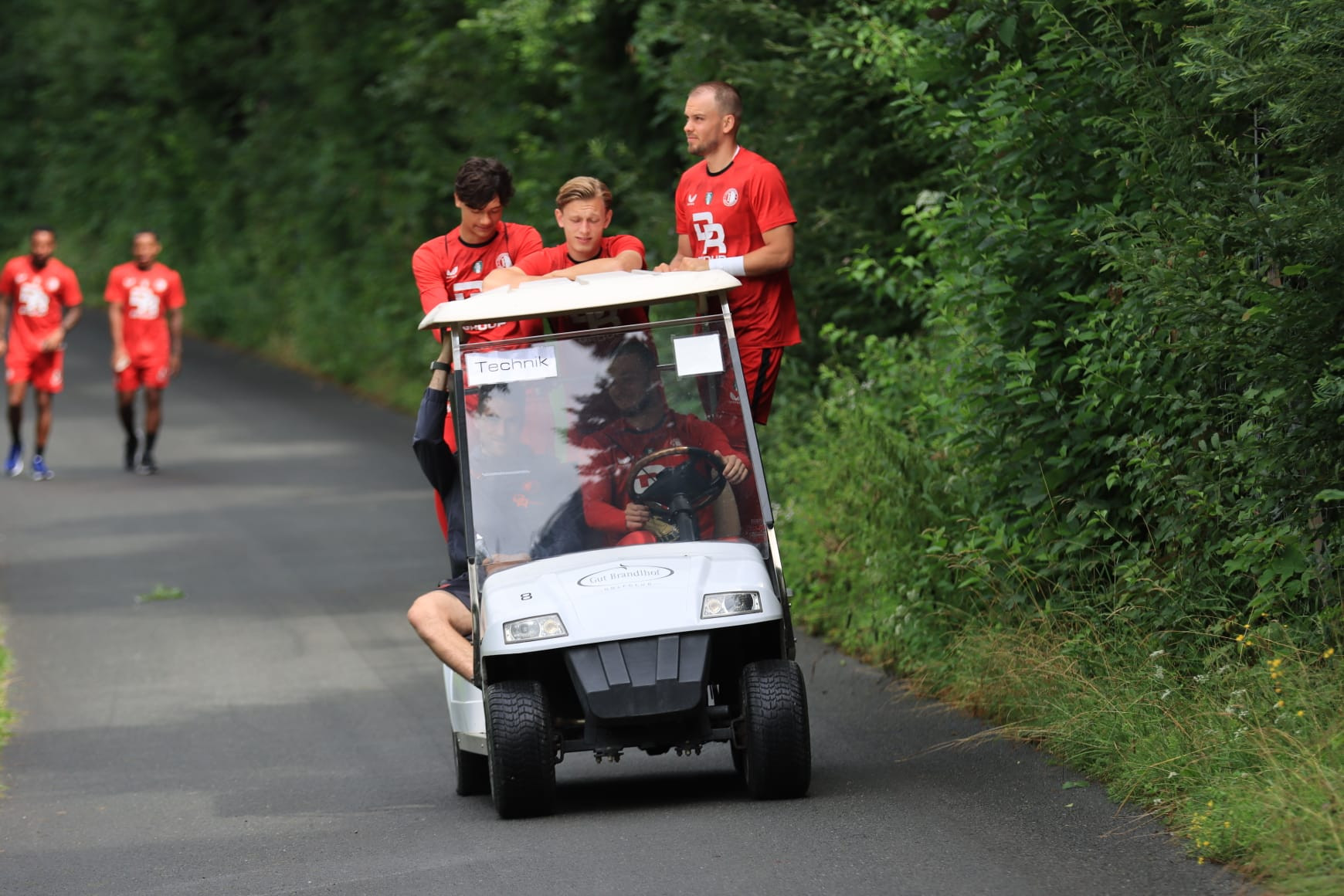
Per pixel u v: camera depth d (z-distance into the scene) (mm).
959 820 20984
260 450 70688
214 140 133625
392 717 31844
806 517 38344
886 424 36438
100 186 146000
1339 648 21828
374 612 41750
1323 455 22141
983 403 29891
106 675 36281
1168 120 24922
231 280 120438
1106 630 26188
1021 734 25391
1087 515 28047
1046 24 28094
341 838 22875
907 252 45438
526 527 23078
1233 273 22094
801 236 46562
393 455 68625
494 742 22484
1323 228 20750
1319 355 21469
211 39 133000
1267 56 21141
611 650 21734
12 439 66250
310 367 101250
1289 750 19625
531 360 23438
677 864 19625
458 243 28188
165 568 48062
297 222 114312
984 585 29172
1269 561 23828
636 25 55906
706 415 23453
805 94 45750
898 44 39781
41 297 63969
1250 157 25031
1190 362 24391
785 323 27500
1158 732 22297
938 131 33156
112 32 145500
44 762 29391
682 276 23547
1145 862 18625
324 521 54438
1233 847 18344
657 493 23281
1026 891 17750
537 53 67562
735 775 25656
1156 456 25516
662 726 22328
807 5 48688
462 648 23703
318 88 107812
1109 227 26156
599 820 22500
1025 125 28453
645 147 63531
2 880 21766
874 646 33188
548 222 64500
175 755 29484
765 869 19172
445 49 79312
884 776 23969
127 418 65312
